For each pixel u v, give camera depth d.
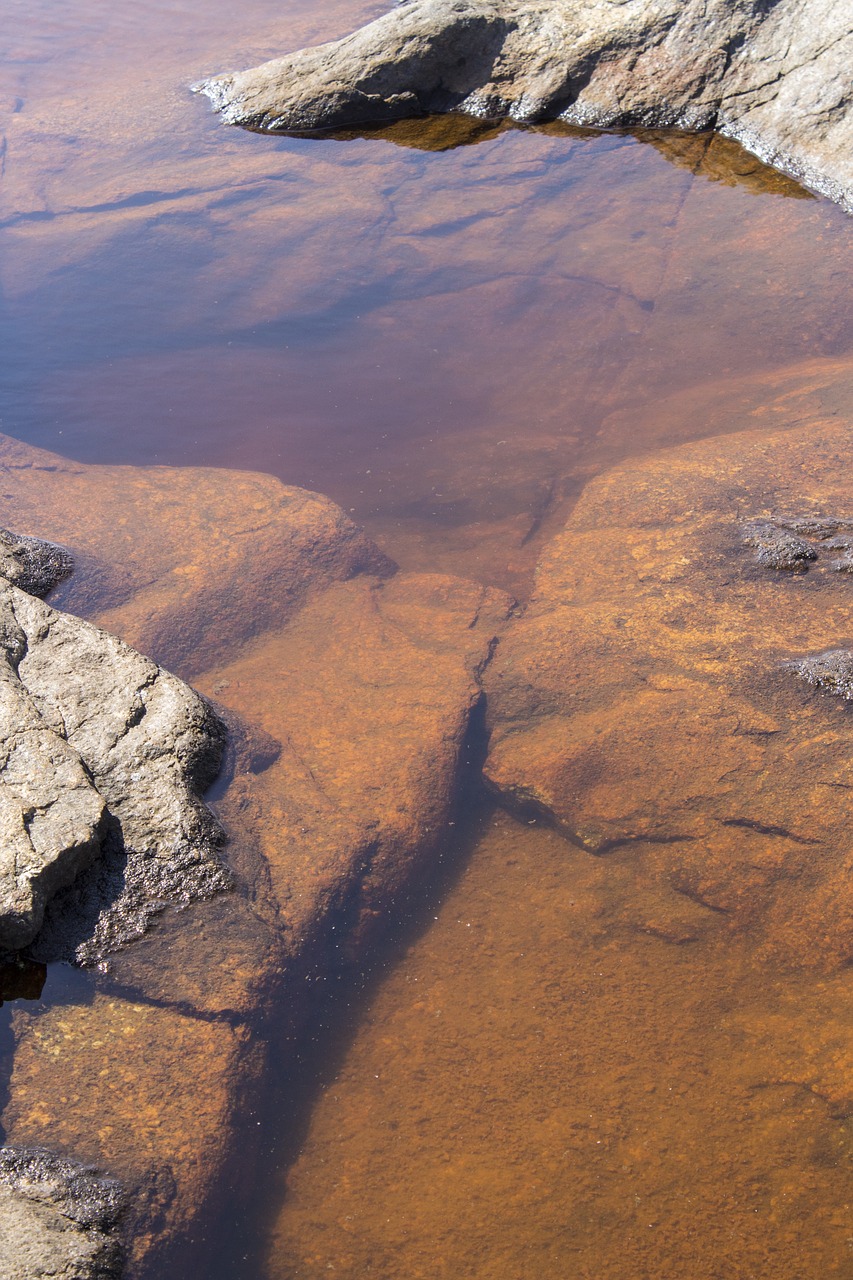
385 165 9.96
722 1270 3.06
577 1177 3.36
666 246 8.59
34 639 4.59
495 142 10.20
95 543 5.84
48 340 7.82
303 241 8.98
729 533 5.63
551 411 7.23
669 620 5.18
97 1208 2.98
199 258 8.84
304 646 5.39
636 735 4.67
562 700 4.95
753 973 3.91
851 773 4.30
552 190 9.43
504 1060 3.73
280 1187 3.42
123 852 3.91
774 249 8.32
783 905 4.04
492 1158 3.45
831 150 8.94
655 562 5.56
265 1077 3.60
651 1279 3.07
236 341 7.86
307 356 7.73
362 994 4.00
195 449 6.86
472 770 4.84
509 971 4.05
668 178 9.41
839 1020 3.66
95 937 3.70
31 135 10.98
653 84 9.99
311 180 9.81
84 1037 3.45
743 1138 3.39
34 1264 2.71
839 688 4.63
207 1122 3.30
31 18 14.62
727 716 4.64
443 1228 3.27
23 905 3.48
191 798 4.12
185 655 5.27
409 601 5.71
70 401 7.20
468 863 4.52
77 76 12.64
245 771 4.50
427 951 4.16
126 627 5.31
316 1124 3.59
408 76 10.52
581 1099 3.58
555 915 4.25
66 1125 3.19
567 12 10.35
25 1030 3.44
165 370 7.54
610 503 6.07
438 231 9.05
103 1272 2.80
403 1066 3.75
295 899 4.02
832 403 6.57
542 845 4.57
